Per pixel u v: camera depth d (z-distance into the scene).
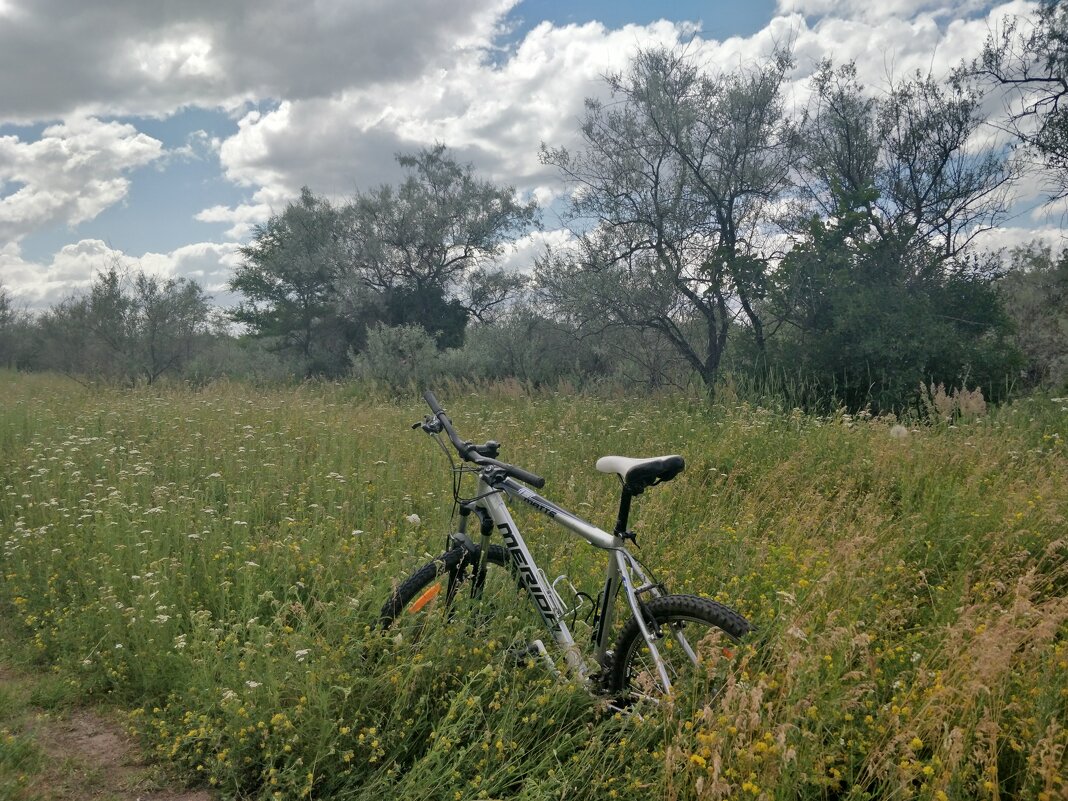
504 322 19.33
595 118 15.48
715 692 3.04
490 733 3.23
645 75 15.09
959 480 6.04
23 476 7.23
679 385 14.52
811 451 7.25
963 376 11.73
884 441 7.06
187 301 23.12
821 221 13.82
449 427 4.28
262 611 4.61
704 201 14.86
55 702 3.99
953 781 2.63
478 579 4.18
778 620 3.48
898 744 2.86
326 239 28.06
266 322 29.27
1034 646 3.17
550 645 3.87
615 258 15.38
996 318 12.80
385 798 3.09
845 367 12.43
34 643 4.52
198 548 5.35
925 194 14.00
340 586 4.77
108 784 3.37
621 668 3.52
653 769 3.08
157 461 7.84
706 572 4.83
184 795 3.32
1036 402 9.34
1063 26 12.85
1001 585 3.93
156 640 4.13
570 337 16.91
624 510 3.54
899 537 5.01
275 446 8.09
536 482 3.86
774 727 2.80
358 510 6.08
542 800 2.90
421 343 20.14
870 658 3.20
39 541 5.49
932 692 2.93
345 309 26.64
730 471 7.04
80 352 23.20
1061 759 2.70
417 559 4.49
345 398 15.70
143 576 4.58
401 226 27.09
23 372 26.27
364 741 3.35
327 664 3.66
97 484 6.53
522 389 13.90
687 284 14.57
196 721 3.51
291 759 3.31
